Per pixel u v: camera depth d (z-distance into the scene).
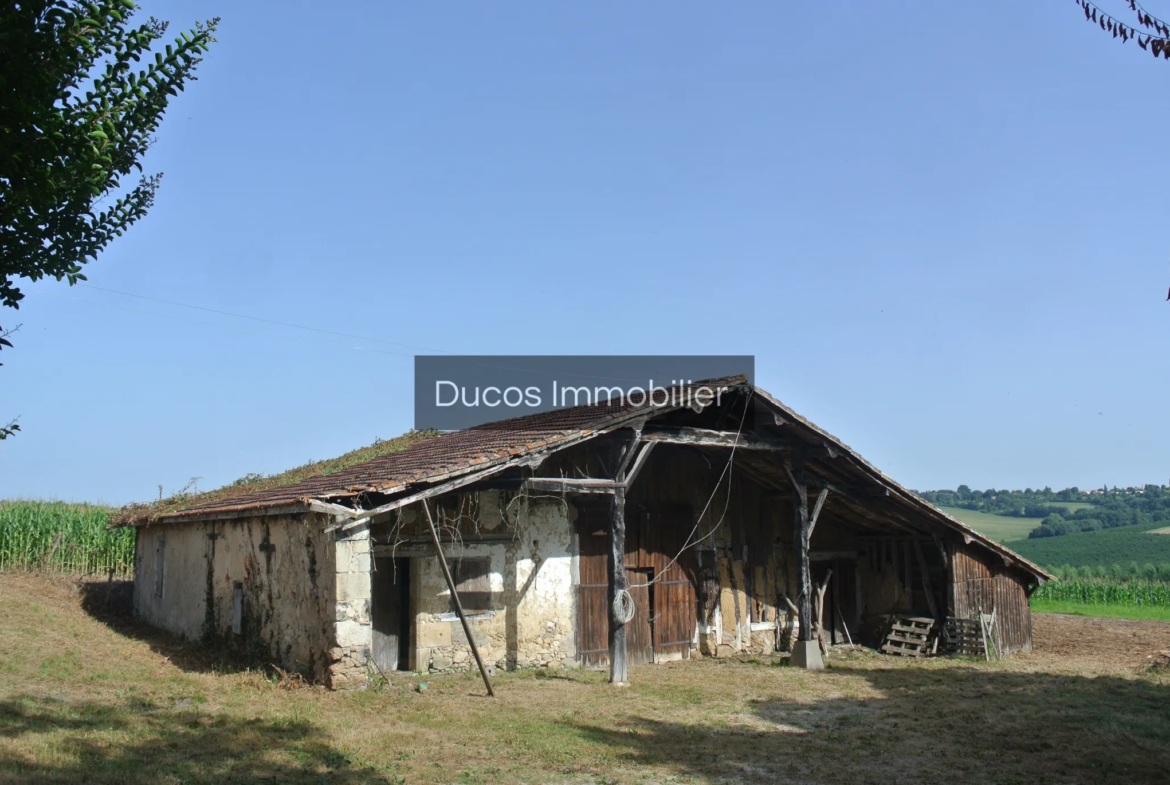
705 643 17.23
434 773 8.09
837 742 9.95
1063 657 18.02
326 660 11.58
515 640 14.53
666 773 8.49
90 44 4.23
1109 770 8.69
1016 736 10.26
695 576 17.39
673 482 17.27
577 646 15.32
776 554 18.78
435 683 12.84
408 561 13.99
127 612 20.11
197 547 16.48
